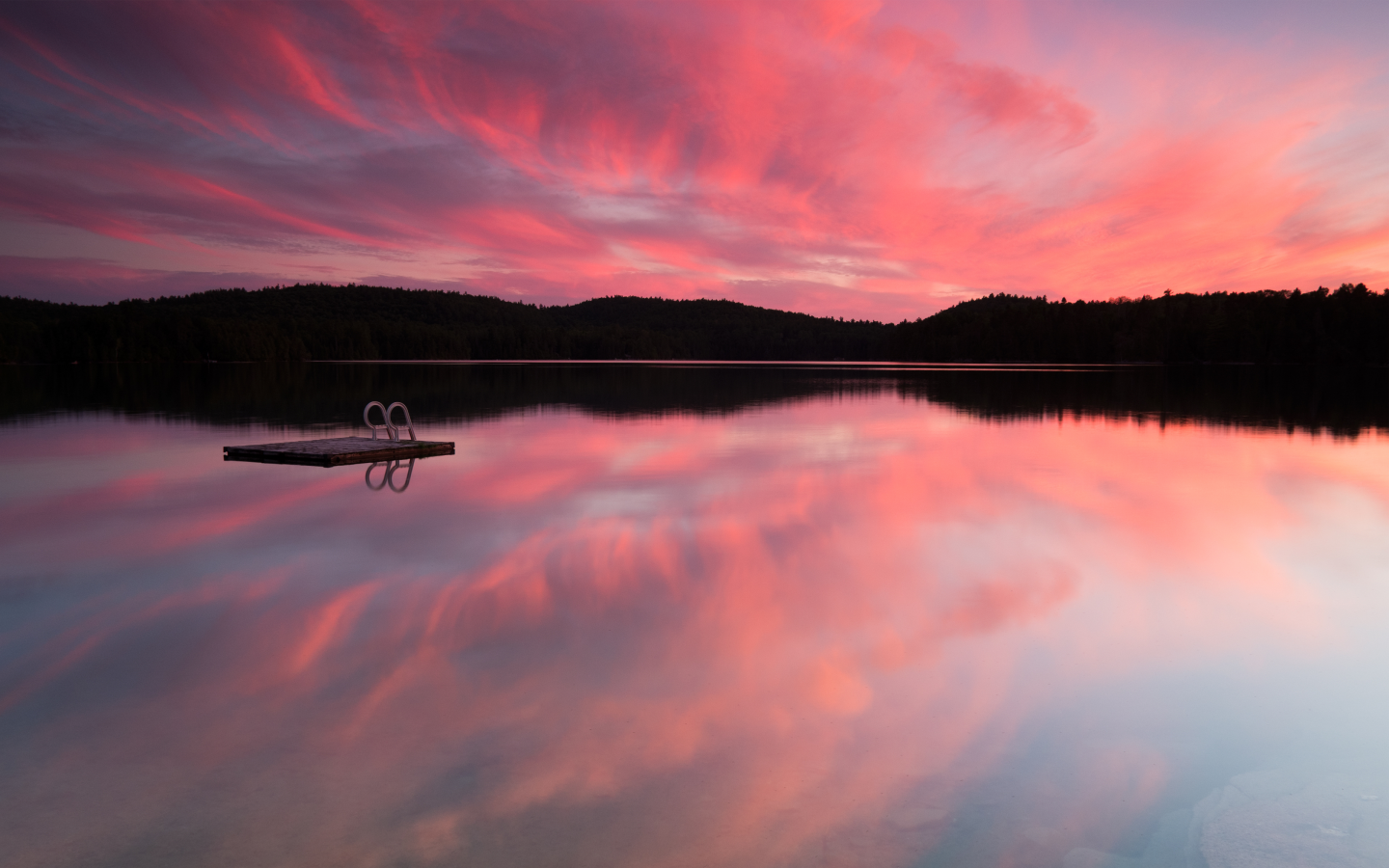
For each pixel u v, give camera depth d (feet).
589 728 11.50
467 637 15.06
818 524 25.26
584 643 14.80
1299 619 16.31
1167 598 17.70
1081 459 40.60
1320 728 11.65
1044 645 14.83
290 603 17.08
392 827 9.12
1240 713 12.12
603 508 27.61
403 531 23.93
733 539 23.12
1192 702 12.46
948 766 10.57
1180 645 14.85
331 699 12.38
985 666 13.83
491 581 18.79
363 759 10.61
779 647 14.67
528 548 21.97
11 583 18.52
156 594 17.67
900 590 18.17
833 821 9.34
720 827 9.20
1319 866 8.57
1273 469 37.37
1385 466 38.37
